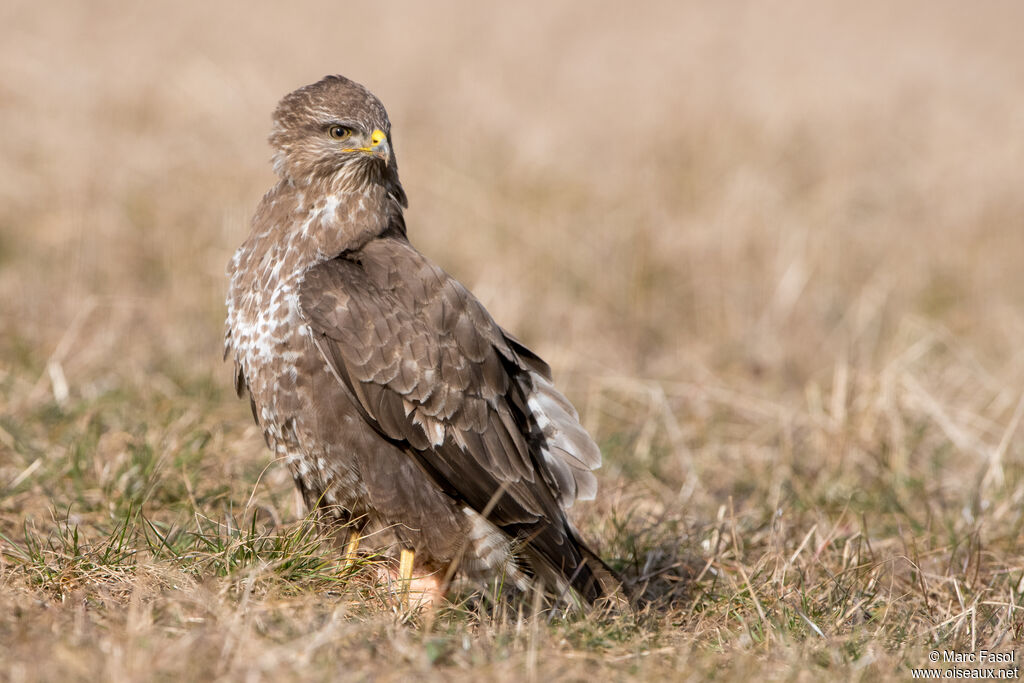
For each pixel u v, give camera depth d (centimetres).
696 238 1767
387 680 684
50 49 2206
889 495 1123
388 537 952
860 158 2120
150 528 906
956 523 1062
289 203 898
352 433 858
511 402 901
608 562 955
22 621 721
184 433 1102
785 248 1752
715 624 841
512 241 1719
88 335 1406
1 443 1076
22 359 1275
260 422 901
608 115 2208
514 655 735
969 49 3011
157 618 734
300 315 850
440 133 2066
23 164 1780
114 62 2180
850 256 1808
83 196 1703
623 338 1570
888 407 1253
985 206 1975
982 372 1407
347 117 891
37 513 957
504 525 877
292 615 751
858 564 941
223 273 1577
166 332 1441
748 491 1155
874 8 3331
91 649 678
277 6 2708
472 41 2589
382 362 845
